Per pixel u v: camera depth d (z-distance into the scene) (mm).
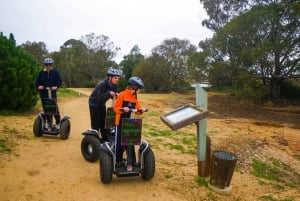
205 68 34844
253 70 29500
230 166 6270
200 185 6590
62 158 7492
